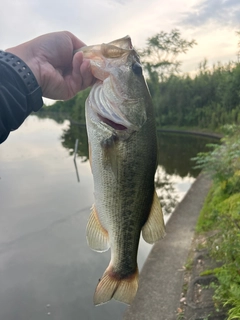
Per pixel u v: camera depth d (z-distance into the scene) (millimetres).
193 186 1612
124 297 336
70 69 344
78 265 1028
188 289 672
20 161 3000
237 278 562
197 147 3947
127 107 323
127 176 324
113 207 327
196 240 925
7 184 2115
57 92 335
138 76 335
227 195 1135
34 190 1949
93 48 336
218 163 1245
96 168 320
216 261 714
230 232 674
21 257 1097
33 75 279
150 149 333
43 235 1264
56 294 883
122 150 318
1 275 993
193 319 573
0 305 851
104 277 334
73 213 1496
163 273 775
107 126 315
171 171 2674
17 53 306
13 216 1492
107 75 326
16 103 263
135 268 346
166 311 635
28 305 844
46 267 1025
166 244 937
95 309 799
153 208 346
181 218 1154
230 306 561
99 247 335
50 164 2816
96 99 321
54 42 326
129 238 338
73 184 2066
